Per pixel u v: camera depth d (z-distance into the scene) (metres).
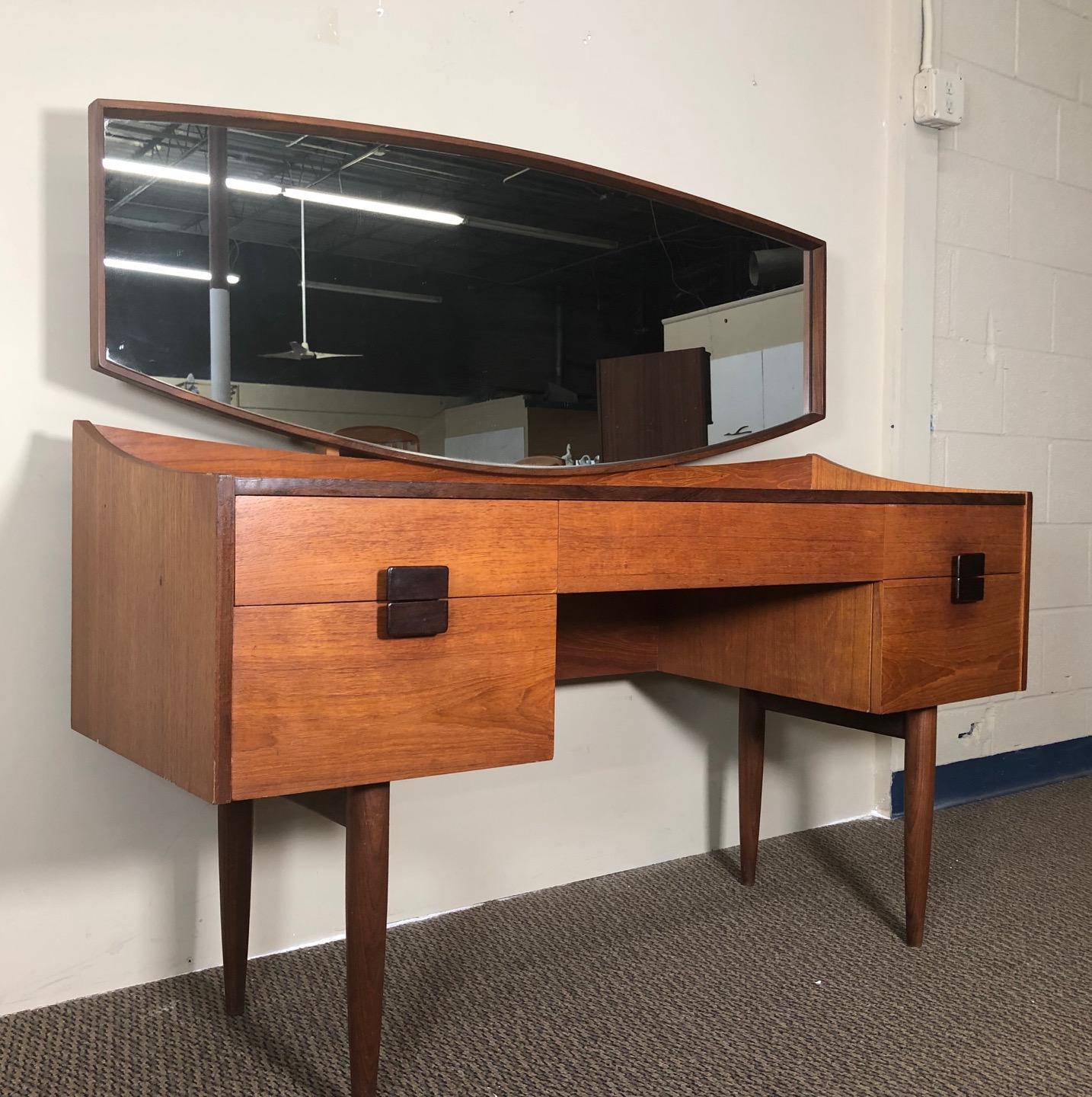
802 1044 1.38
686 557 1.37
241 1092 1.26
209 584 1.03
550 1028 1.42
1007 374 2.60
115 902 1.53
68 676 1.48
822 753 2.36
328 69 1.64
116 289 1.45
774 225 2.06
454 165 1.74
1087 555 2.81
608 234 1.90
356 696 1.10
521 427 1.81
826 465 1.91
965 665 1.73
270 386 1.58
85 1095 1.25
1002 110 2.56
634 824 2.07
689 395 1.99
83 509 1.36
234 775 1.03
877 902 1.90
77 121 1.45
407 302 1.70
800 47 2.21
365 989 1.16
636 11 1.98
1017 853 2.19
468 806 1.85
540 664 1.24
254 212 1.56
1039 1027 1.43
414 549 1.13
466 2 1.78
